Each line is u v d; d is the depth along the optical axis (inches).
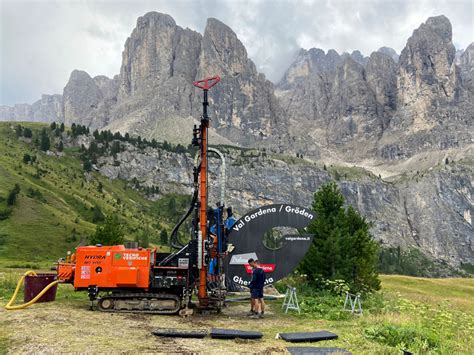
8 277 912.9
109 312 559.2
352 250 1006.4
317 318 586.9
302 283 958.4
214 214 650.2
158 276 589.9
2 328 422.6
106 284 572.1
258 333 441.4
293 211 656.4
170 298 570.3
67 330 422.0
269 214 657.6
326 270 960.9
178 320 529.3
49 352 343.6
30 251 3681.1
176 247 650.8
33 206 4763.8
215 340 416.8
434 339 448.8
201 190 603.8
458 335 517.0
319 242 983.0
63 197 6348.4
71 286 948.0
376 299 851.4
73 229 4414.4
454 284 2743.6
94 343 375.9
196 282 624.4
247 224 655.1
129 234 6087.6
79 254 585.3
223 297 646.5
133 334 423.2
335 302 711.1
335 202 1040.8
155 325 482.9
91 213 6048.2
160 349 364.2
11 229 4045.3
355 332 471.8
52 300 639.8
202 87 629.6
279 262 652.1
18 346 359.6
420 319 562.3
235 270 646.5
